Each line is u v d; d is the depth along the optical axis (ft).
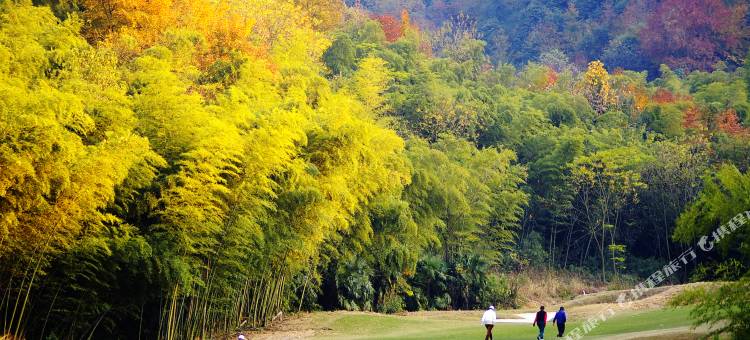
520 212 204.33
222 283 93.71
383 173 121.29
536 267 203.51
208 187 80.43
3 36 82.23
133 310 86.94
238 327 103.09
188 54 117.39
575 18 447.42
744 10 380.17
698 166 204.54
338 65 224.53
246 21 144.97
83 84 81.35
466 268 162.20
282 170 95.30
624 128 250.57
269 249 98.22
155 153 76.74
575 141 214.90
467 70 289.33
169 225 80.79
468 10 488.85
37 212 67.26
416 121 213.87
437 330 99.45
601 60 403.75
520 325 104.37
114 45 106.42
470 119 221.05
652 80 372.79
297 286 121.39
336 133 103.35
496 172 190.60
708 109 243.81
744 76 305.53
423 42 331.57
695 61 367.25
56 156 65.31
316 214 100.68
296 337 95.76
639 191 209.36
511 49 451.12
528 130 237.25
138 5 124.57
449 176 169.37
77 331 82.43
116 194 78.33
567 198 214.48
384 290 139.54
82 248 71.82
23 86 71.77
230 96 106.42
